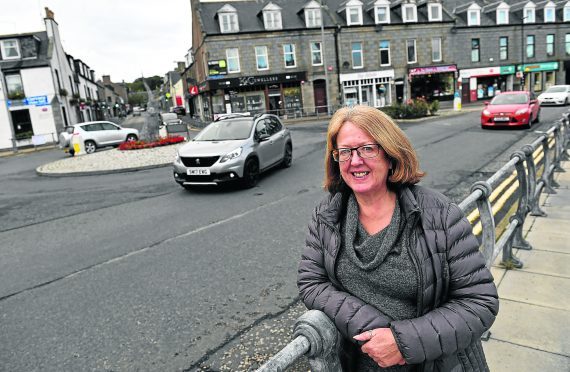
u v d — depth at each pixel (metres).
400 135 1.56
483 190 2.88
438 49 38.06
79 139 21.39
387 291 1.51
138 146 19.38
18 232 7.38
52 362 3.24
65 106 35.81
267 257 5.07
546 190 6.27
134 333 3.56
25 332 3.74
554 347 2.73
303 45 34.22
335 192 1.71
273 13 33.56
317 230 1.70
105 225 7.36
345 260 1.58
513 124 15.39
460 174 8.85
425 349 1.35
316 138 18.84
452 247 1.46
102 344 3.43
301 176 10.41
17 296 4.57
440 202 1.52
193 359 3.14
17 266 5.59
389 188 1.61
